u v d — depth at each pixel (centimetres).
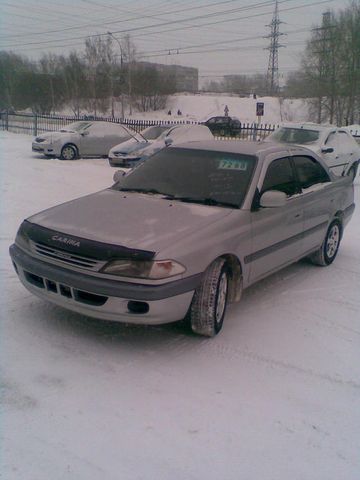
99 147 1831
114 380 357
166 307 378
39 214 459
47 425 305
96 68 6206
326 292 556
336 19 4309
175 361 389
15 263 432
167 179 507
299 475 280
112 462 279
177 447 294
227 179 486
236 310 496
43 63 6250
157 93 6862
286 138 1297
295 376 380
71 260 391
